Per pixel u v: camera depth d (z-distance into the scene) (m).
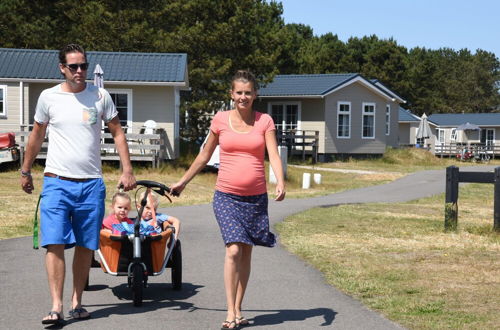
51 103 5.85
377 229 12.63
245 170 5.65
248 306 6.52
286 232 11.91
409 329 5.68
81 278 6.00
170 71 25.39
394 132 47.31
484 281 7.73
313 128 38.22
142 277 6.39
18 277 7.72
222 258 9.24
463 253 9.79
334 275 8.02
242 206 5.67
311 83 38.62
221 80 33.78
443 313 6.22
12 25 35.66
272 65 35.00
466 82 106.75
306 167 33.59
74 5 35.09
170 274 8.12
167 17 34.00
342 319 6.02
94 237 5.89
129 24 33.22
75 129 5.82
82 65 5.79
